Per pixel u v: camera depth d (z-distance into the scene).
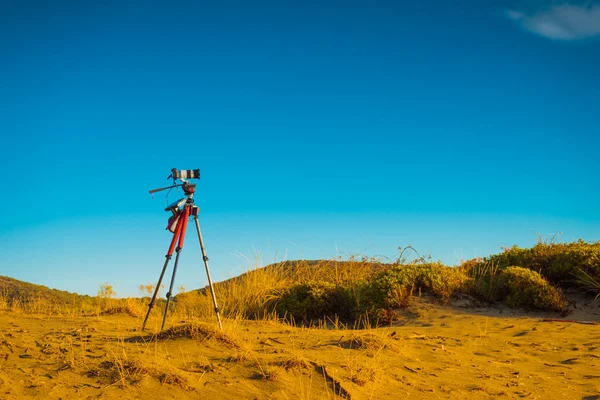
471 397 5.23
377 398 5.00
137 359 5.21
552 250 12.74
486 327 8.86
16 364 5.10
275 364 5.52
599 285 10.76
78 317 8.88
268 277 13.56
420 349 6.98
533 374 6.09
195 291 14.12
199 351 5.89
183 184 7.27
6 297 11.51
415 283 11.52
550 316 10.02
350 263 14.99
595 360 6.71
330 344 6.87
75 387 4.60
